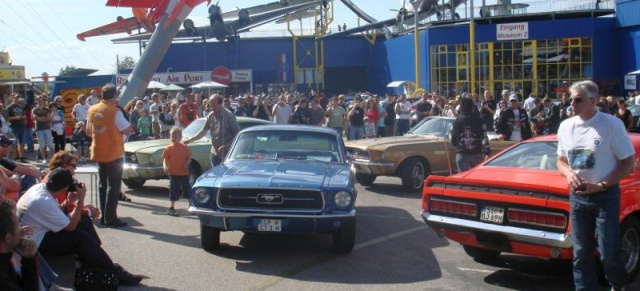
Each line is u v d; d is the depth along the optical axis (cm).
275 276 639
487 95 1589
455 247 764
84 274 554
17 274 420
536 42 3497
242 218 671
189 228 866
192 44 4666
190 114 1672
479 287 603
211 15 2483
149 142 1227
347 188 685
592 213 498
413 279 630
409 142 1208
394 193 1193
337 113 1850
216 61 4703
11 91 2633
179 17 2386
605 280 585
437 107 1877
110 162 859
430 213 641
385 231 855
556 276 641
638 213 588
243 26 4266
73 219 567
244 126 1257
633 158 489
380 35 4800
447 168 1237
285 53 4781
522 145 697
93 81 2564
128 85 2348
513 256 721
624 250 579
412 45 3972
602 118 493
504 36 3522
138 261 696
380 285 609
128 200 1086
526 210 566
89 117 860
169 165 951
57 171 568
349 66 4809
